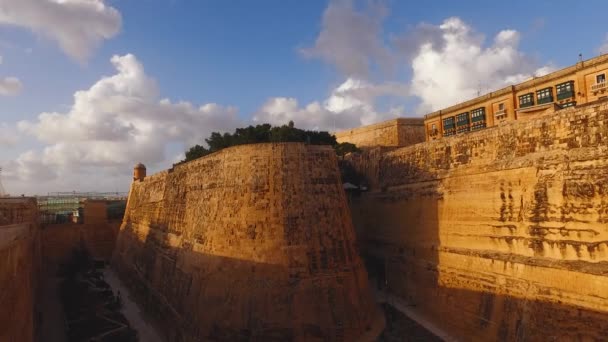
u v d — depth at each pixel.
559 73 38.12
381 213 38.06
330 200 29.36
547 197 21.67
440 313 27.98
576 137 20.94
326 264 27.23
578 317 19.09
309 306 25.72
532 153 23.17
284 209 27.86
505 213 24.16
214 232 29.86
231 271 27.45
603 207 19.12
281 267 26.44
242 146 30.50
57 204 104.31
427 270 29.98
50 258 65.56
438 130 53.94
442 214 29.41
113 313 38.91
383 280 36.75
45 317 40.16
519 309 21.95
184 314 30.19
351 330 26.20
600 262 18.86
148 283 41.50
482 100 46.97
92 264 62.22
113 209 78.31
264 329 25.14
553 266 20.67
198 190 34.81
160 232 42.69
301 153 29.75
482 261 25.16
